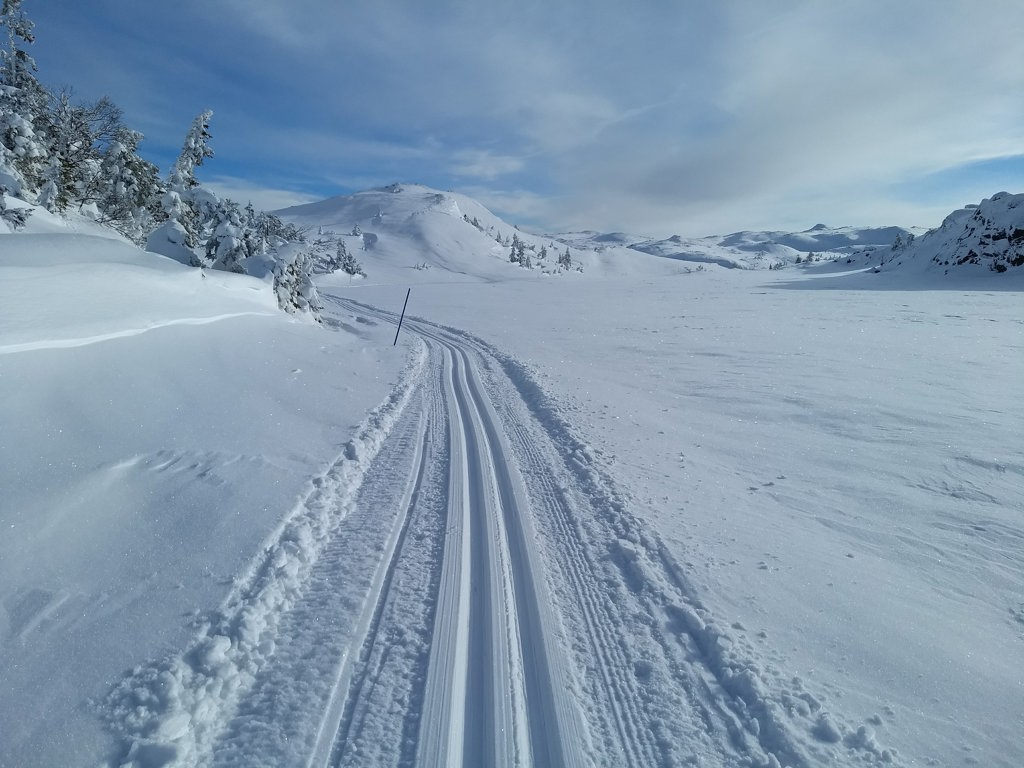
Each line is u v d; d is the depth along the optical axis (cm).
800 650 337
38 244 818
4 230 1025
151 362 662
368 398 911
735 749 270
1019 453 683
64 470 429
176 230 1414
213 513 445
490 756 262
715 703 298
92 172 1909
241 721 273
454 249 14088
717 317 2598
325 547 441
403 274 9306
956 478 619
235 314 1032
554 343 1822
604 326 2317
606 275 17688
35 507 383
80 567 356
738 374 1241
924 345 1609
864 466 666
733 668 320
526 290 5438
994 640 351
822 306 3053
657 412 932
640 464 669
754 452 727
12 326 514
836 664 326
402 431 766
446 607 371
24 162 1494
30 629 303
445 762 256
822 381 1135
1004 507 545
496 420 859
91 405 521
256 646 324
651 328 2212
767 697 297
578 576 420
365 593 380
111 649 301
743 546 468
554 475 627
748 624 361
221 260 1619
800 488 606
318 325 1681
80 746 246
